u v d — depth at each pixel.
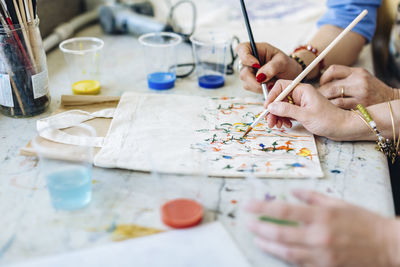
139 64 1.24
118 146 0.76
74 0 1.53
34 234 0.58
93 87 1.03
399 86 1.34
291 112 0.80
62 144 0.77
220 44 1.06
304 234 0.51
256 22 1.57
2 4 0.78
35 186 0.68
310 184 0.69
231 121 0.88
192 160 0.73
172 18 1.50
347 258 0.50
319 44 1.16
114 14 1.44
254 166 0.72
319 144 0.82
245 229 0.59
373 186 0.69
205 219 0.61
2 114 0.92
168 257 0.53
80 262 0.52
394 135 0.80
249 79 1.01
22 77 0.86
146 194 0.66
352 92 0.92
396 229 0.51
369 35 1.23
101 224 0.60
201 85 1.08
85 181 0.62
